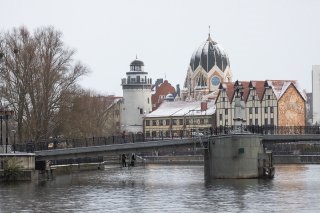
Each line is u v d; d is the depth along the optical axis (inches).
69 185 5497.1
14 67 6594.5
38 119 6589.6
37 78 6604.3
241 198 4557.1
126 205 4274.1
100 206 4239.7
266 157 5895.7
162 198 4589.1
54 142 5925.2
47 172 6058.1
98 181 5974.4
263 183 5511.8
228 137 5856.3
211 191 4953.3
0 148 5733.3
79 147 5772.6
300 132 6358.3
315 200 4451.3
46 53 6732.3
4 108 6314.0
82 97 7052.2
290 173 6988.2
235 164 5851.4
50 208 4151.1
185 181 5944.9
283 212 4003.4
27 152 5733.3
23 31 6752.0
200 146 5949.8
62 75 6815.9
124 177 6604.3
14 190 4965.6
